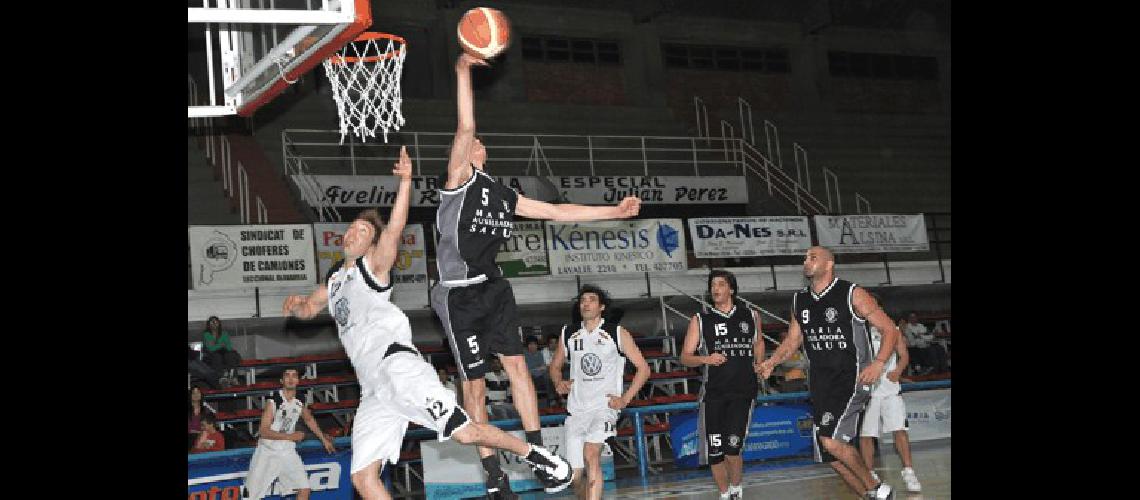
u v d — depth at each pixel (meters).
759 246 16.88
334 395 13.44
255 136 18.81
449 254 5.32
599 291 7.29
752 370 7.63
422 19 22.28
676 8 24.88
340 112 7.75
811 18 25.92
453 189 5.23
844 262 20.08
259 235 13.88
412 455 11.95
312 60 6.96
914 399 13.48
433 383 4.85
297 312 5.36
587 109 22.78
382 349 4.89
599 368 7.23
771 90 25.86
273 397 9.39
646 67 24.38
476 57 5.00
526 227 15.68
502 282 5.47
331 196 16.58
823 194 22.14
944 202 23.27
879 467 10.34
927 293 18.11
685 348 7.62
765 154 23.16
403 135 20.03
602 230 16.06
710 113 24.34
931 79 27.64
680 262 16.45
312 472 9.93
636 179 18.69
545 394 13.63
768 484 9.08
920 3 27.23
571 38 24.16
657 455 13.37
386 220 17.05
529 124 21.58
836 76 26.67
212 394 12.16
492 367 12.99
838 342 6.21
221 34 8.42
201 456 9.52
